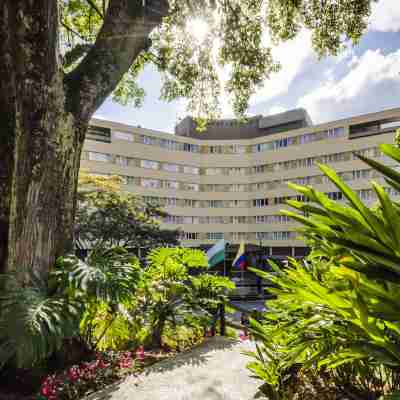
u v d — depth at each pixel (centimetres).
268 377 234
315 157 3600
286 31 859
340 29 777
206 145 4259
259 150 4112
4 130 337
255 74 884
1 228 338
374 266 99
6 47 326
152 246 2400
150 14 456
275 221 3894
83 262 346
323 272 172
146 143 3875
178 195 4081
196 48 852
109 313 387
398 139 740
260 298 1725
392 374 202
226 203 4197
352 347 132
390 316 104
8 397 274
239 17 804
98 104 433
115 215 2019
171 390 283
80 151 413
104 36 441
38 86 346
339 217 108
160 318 452
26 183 348
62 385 281
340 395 210
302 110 4262
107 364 339
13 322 249
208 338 485
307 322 166
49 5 345
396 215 93
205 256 541
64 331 271
